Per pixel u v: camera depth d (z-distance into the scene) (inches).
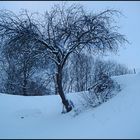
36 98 838.5
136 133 395.2
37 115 669.9
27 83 1278.3
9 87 1374.3
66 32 613.3
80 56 673.6
